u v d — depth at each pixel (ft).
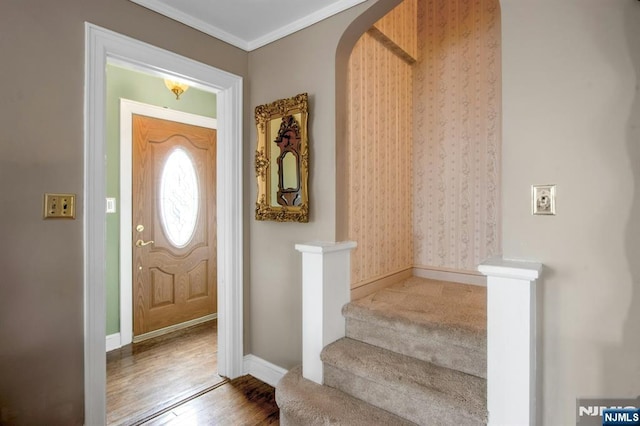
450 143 8.96
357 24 6.43
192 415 6.51
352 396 5.85
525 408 4.17
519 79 4.58
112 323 9.54
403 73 9.15
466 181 8.73
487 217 8.41
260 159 7.73
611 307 4.10
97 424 5.68
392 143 8.68
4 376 4.84
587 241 4.21
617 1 3.99
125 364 8.57
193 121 11.27
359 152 7.47
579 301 4.28
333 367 6.14
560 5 4.31
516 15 4.59
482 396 4.70
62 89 5.35
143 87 10.12
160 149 10.49
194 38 7.11
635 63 3.91
